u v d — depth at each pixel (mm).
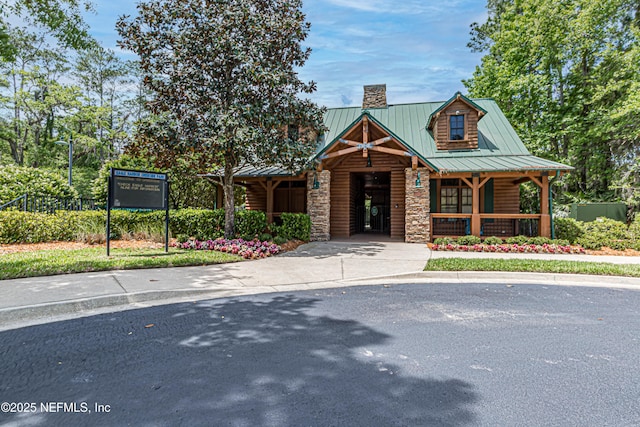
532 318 4590
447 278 7367
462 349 3527
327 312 4809
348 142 13242
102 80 32688
